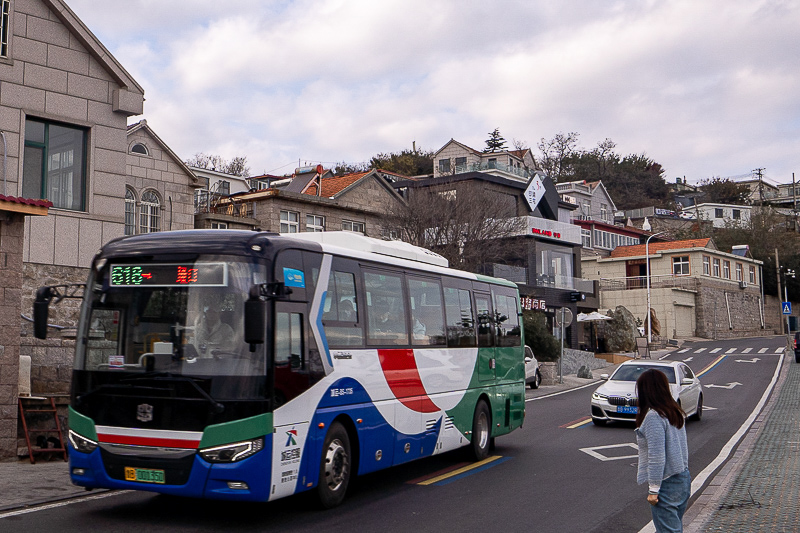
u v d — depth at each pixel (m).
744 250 82.06
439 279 12.35
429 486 10.92
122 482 7.95
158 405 7.88
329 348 9.06
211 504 9.30
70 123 18.52
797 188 141.12
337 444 9.17
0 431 12.28
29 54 17.81
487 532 8.21
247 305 7.60
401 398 10.68
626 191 117.88
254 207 34.72
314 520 8.55
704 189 130.50
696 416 20.06
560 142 120.81
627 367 19.94
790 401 24.39
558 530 8.37
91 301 8.45
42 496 9.49
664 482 5.94
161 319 8.09
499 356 14.52
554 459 13.59
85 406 8.19
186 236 8.40
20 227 12.61
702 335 70.00
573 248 54.38
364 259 10.18
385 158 104.12
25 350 15.91
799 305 86.00
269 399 7.90
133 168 30.17
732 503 9.39
